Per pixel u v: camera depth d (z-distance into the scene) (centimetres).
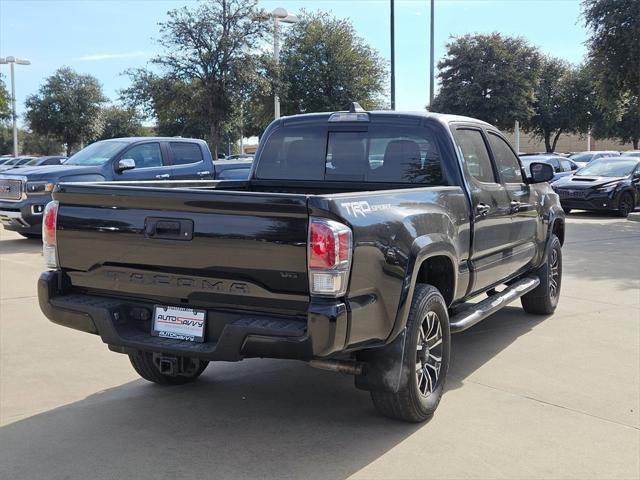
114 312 407
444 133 520
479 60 3572
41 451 402
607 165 1964
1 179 1227
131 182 492
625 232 1497
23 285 882
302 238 354
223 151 5047
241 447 409
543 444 413
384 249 388
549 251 718
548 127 4738
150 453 400
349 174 556
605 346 623
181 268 387
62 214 425
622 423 445
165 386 520
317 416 459
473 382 526
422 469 380
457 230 484
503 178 606
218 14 2486
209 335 388
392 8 2366
